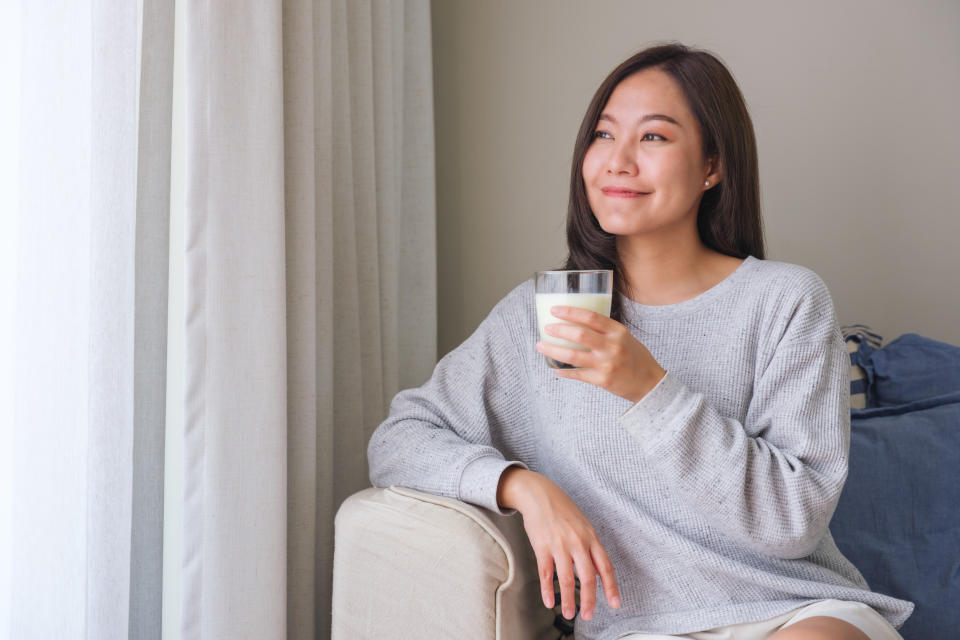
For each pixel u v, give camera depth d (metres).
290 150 1.48
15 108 1.17
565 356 0.99
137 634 1.33
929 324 2.00
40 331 1.16
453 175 2.25
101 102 1.20
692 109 1.17
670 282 1.23
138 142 1.31
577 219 1.27
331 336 1.60
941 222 2.00
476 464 1.18
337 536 1.26
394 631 1.17
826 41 2.02
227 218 1.32
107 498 1.20
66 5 1.18
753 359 1.15
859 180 2.02
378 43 1.83
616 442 1.15
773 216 2.06
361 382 1.71
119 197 1.22
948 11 1.98
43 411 1.16
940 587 1.45
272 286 1.36
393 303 1.85
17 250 1.15
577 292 0.98
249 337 1.34
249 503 1.33
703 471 1.01
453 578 1.10
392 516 1.18
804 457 1.05
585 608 1.03
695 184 1.19
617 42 2.15
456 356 1.39
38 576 1.16
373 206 1.76
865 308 2.03
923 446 1.54
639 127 1.17
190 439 1.30
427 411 1.35
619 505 1.14
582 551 1.04
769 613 1.05
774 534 1.02
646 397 1.01
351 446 1.69
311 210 1.49
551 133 2.19
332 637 1.26
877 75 2.01
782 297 1.14
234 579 1.31
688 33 2.10
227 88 1.33
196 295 1.30
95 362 1.19
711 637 1.07
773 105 2.05
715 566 1.08
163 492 1.36
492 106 2.23
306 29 1.49
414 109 2.04
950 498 1.50
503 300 1.41
